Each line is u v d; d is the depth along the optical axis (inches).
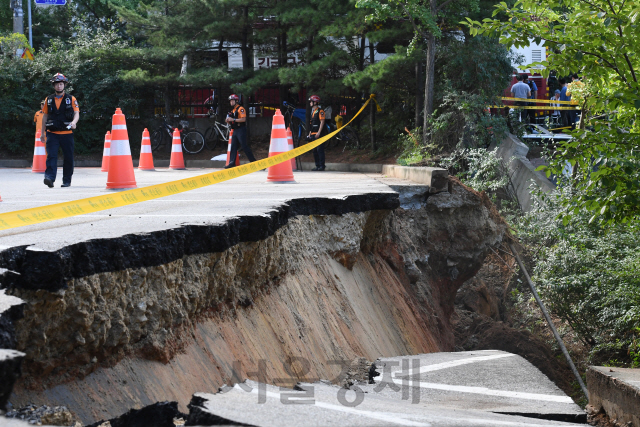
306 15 842.2
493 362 215.0
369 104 965.2
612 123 301.6
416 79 811.4
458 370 202.4
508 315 593.9
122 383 144.3
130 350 152.7
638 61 307.9
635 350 430.9
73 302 136.7
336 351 253.1
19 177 636.7
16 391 123.5
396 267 430.3
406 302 408.5
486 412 152.6
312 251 298.5
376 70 759.7
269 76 917.8
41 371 131.2
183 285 174.7
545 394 176.2
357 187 420.2
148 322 158.2
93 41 1083.3
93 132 1074.1
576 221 518.3
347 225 335.3
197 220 198.2
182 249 175.5
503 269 615.8
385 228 424.8
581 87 538.9
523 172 695.1
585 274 476.1
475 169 663.1
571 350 520.4
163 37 1001.5
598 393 241.6
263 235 218.2
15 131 1055.0
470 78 760.3
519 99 785.6
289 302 244.5
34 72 1045.2
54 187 457.7
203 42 968.9
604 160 297.3
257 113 1081.4
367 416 120.2
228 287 201.3
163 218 206.5
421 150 729.0
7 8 1379.2
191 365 166.1
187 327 172.9
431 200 475.2
